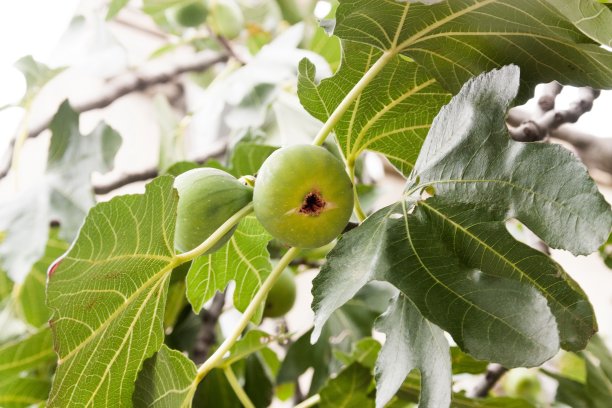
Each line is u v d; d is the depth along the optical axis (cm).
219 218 41
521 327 33
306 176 38
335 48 79
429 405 34
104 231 36
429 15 40
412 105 45
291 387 86
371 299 73
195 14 87
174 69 98
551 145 35
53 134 74
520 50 41
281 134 77
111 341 40
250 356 68
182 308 71
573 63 41
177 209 40
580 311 37
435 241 36
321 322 35
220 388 66
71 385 39
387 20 40
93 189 73
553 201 34
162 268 40
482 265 37
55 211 71
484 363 58
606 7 34
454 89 44
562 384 62
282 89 80
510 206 36
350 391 57
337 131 46
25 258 69
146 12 89
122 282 39
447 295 35
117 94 93
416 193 38
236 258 51
